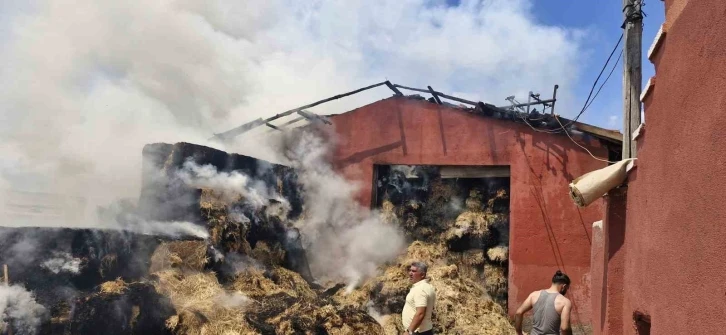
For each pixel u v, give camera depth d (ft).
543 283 38.42
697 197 11.23
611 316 22.06
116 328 22.08
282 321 26.68
